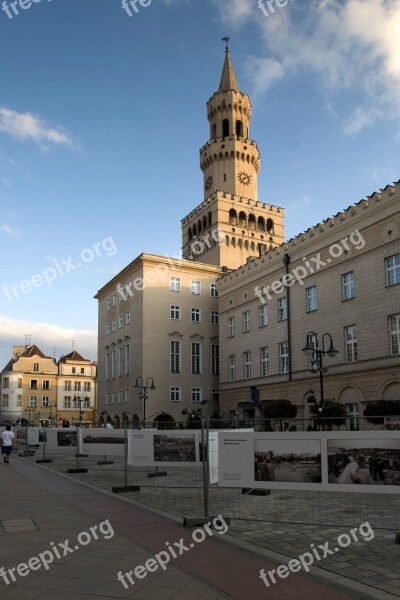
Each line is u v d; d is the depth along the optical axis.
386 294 32.69
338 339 36.50
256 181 77.69
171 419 53.53
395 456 9.77
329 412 28.34
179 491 15.89
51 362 103.44
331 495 14.46
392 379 31.50
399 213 32.12
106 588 6.88
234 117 77.38
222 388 51.88
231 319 52.12
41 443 34.47
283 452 10.60
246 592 6.73
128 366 58.84
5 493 15.74
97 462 25.45
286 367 42.56
